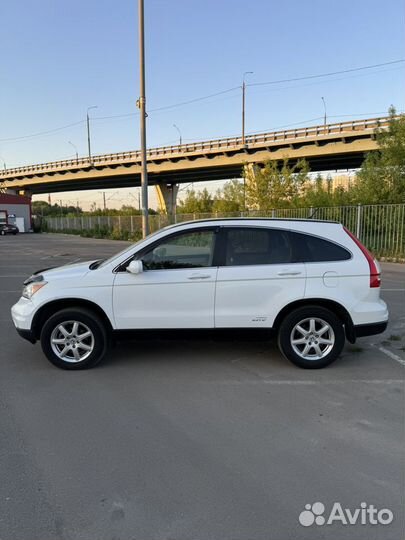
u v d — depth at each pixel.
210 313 4.93
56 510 2.68
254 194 29.22
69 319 5.00
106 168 68.69
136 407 4.12
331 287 4.89
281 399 4.28
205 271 4.91
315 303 5.00
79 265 5.42
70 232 52.97
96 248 26.47
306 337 5.04
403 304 8.61
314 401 4.23
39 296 5.00
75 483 2.95
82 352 5.13
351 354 5.61
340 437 3.54
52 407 4.13
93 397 4.35
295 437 3.54
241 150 52.84
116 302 4.94
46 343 5.05
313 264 4.93
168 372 5.03
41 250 24.95
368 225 17.48
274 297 4.91
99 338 5.02
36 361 5.42
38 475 3.04
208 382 4.73
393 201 18.23
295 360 5.02
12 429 3.71
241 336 5.01
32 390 4.53
